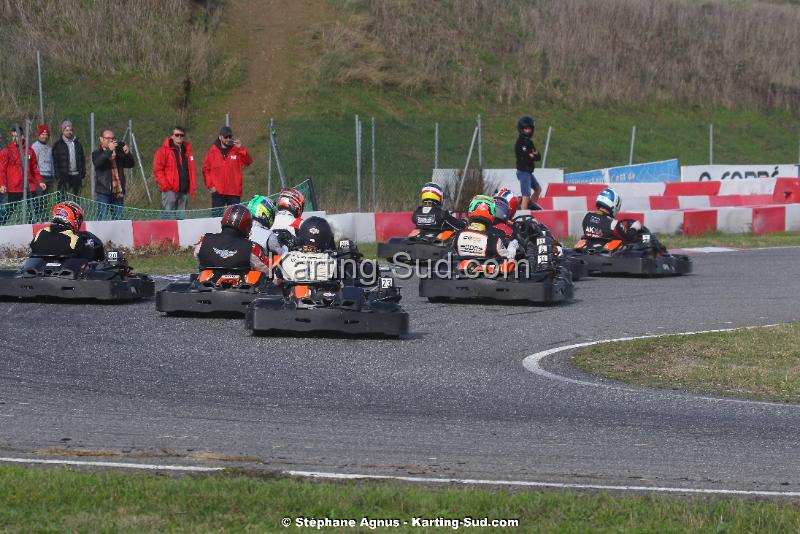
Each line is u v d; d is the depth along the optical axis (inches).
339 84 4581.7
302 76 4571.9
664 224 3115.2
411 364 1331.2
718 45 5841.5
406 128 4407.0
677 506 755.4
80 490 757.3
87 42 4284.0
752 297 2004.2
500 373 1291.8
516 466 875.4
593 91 5196.9
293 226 1686.8
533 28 5457.7
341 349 1417.3
